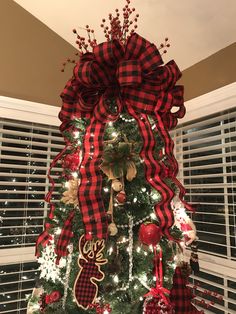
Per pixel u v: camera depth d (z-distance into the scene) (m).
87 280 0.91
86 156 0.89
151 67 0.94
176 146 2.11
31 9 1.96
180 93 1.08
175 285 1.06
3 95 1.83
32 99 1.93
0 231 1.87
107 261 0.91
